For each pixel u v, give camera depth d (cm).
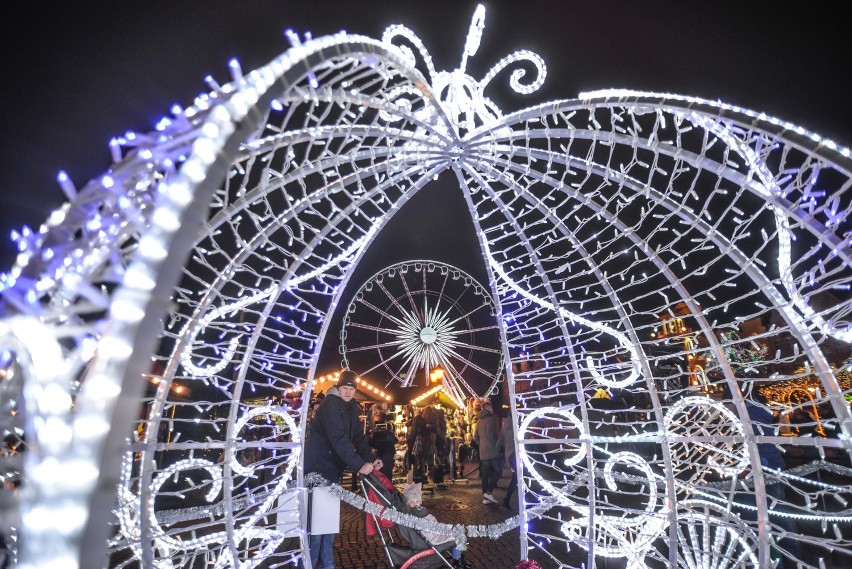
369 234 447
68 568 94
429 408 1249
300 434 469
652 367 543
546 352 509
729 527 386
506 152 384
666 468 434
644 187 359
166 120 175
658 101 273
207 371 369
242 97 145
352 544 682
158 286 115
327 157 361
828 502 695
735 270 332
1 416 162
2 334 129
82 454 98
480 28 372
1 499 119
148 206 166
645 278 412
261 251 476
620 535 442
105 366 105
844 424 298
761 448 471
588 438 465
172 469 369
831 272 255
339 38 204
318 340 469
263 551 432
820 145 227
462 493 1170
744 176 281
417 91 313
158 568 373
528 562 429
